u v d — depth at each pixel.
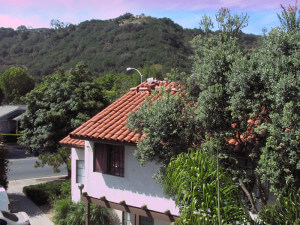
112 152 12.03
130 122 7.73
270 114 5.64
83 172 15.37
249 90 5.98
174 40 91.88
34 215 15.87
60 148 19.77
